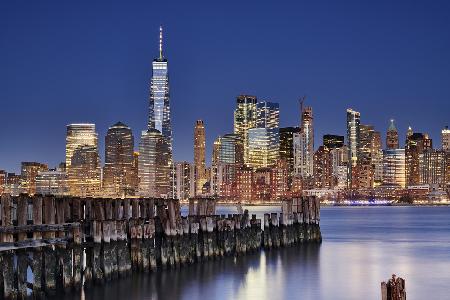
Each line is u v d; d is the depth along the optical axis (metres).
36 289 47.28
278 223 94.69
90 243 53.69
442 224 198.62
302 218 99.88
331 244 110.31
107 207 58.62
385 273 73.50
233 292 58.84
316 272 72.44
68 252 50.41
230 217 79.31
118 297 53.91
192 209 75.88
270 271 71.69
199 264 71.00
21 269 45.25
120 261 56.12
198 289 59.34
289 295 58.53
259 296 57.72
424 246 109.50
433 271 76.06
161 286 59.56
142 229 60.31
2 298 44.03
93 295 52.69
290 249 94.12
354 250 100.06
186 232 68.19
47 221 48.88
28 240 45.97
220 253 76.06
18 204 46.28
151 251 61.09
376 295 58.81
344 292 60.22
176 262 65.81
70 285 50.38
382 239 126.50
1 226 43.97
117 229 56.22
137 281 59.22
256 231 86.25
